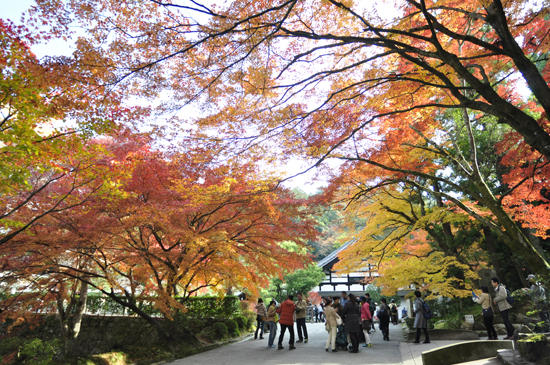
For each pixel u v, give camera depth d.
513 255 14.55
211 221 11.06
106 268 9.46
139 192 8.73
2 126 5.67
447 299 18.59
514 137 8.25
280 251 11.65
